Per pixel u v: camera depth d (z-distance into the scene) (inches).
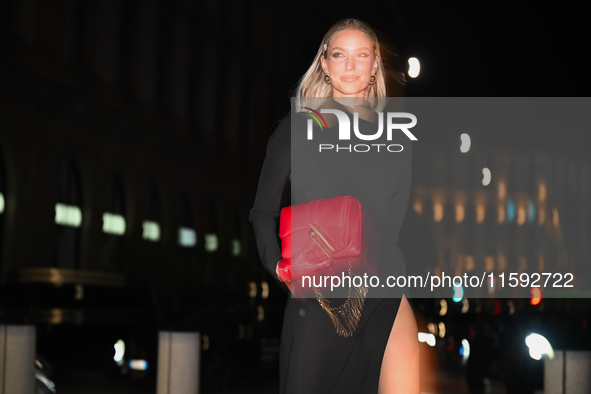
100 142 1244.5
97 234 1225.4
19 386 219.1
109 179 1285.7
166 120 1497.3
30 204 1044.5
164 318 554.6
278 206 121.4
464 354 550.0
